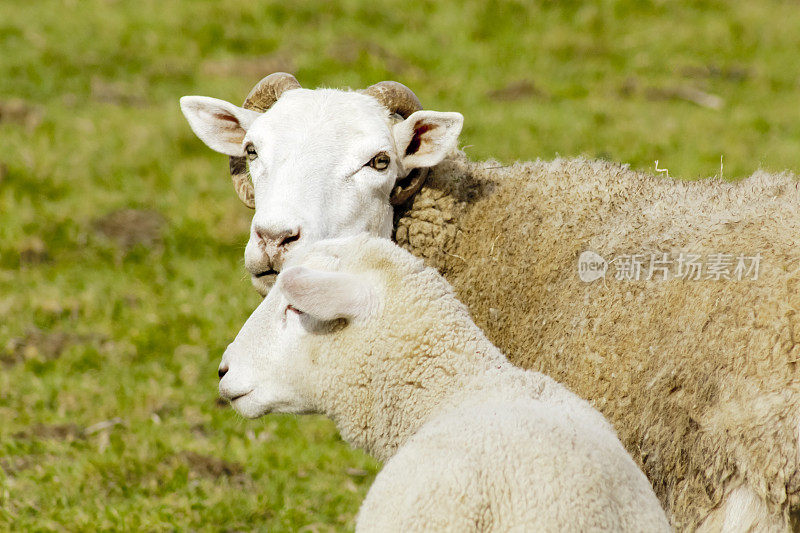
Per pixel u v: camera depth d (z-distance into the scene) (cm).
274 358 548
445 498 432
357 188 672
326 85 1989
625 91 2056
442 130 682
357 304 521
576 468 434
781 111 1938
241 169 764
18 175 1662
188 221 1538
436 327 522
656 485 542
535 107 1897
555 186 672
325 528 848
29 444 952
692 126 1800
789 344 498
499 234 669
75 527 811
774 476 491
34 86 2009
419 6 2394
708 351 522
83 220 1543
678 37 2291
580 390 577
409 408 522
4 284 1364
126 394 1094
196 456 957
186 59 2164
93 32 2252
